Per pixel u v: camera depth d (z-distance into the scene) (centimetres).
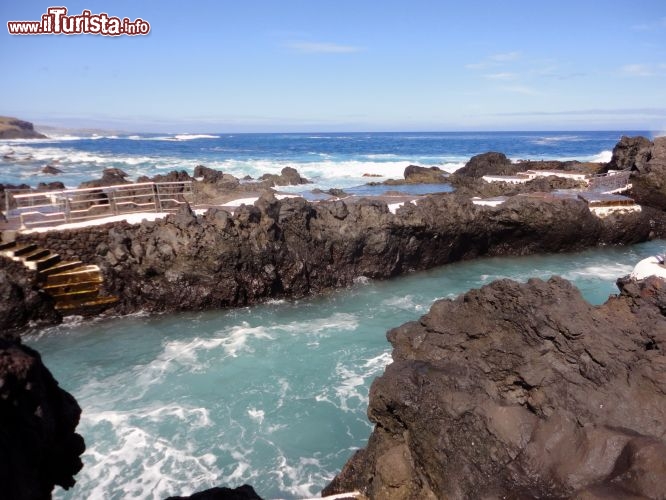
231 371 1211
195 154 6431
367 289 1784
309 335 1404
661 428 618
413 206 1958
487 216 2098
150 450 935
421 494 657
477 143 10594
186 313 1558
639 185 2678
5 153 6128
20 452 451
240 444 955
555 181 2952
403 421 719
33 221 1742
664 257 1175
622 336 727
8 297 1394
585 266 2081
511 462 615
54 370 1220
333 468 897
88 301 1516
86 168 4541
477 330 841
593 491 517
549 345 746
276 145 9375
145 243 1581
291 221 1720
